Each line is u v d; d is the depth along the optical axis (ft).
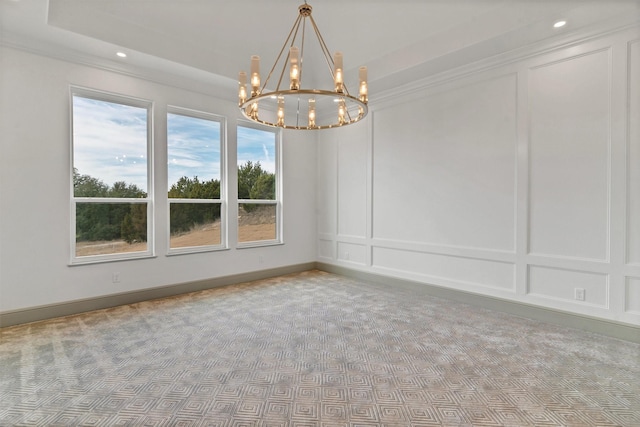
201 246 15.80
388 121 16.21
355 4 11.84
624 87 9.62
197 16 11.69
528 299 11.69
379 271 16.88
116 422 6.11
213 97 15.80
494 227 12.55
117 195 13.33
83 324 11.07
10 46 10.75
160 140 14.19
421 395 6.99
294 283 16.88
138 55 12.17
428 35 12.17
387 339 9.88
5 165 10.77
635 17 9.33
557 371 7.96
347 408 6.55
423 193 14.87
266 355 8.84
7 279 10.84
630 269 9.61
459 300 13.64
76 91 12.26
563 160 10.83
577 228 10.60
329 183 19.53
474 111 13.02
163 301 13.73
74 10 10.33
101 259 12.84
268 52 13.99
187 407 6.57
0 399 6.80
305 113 19.36
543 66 11.19
